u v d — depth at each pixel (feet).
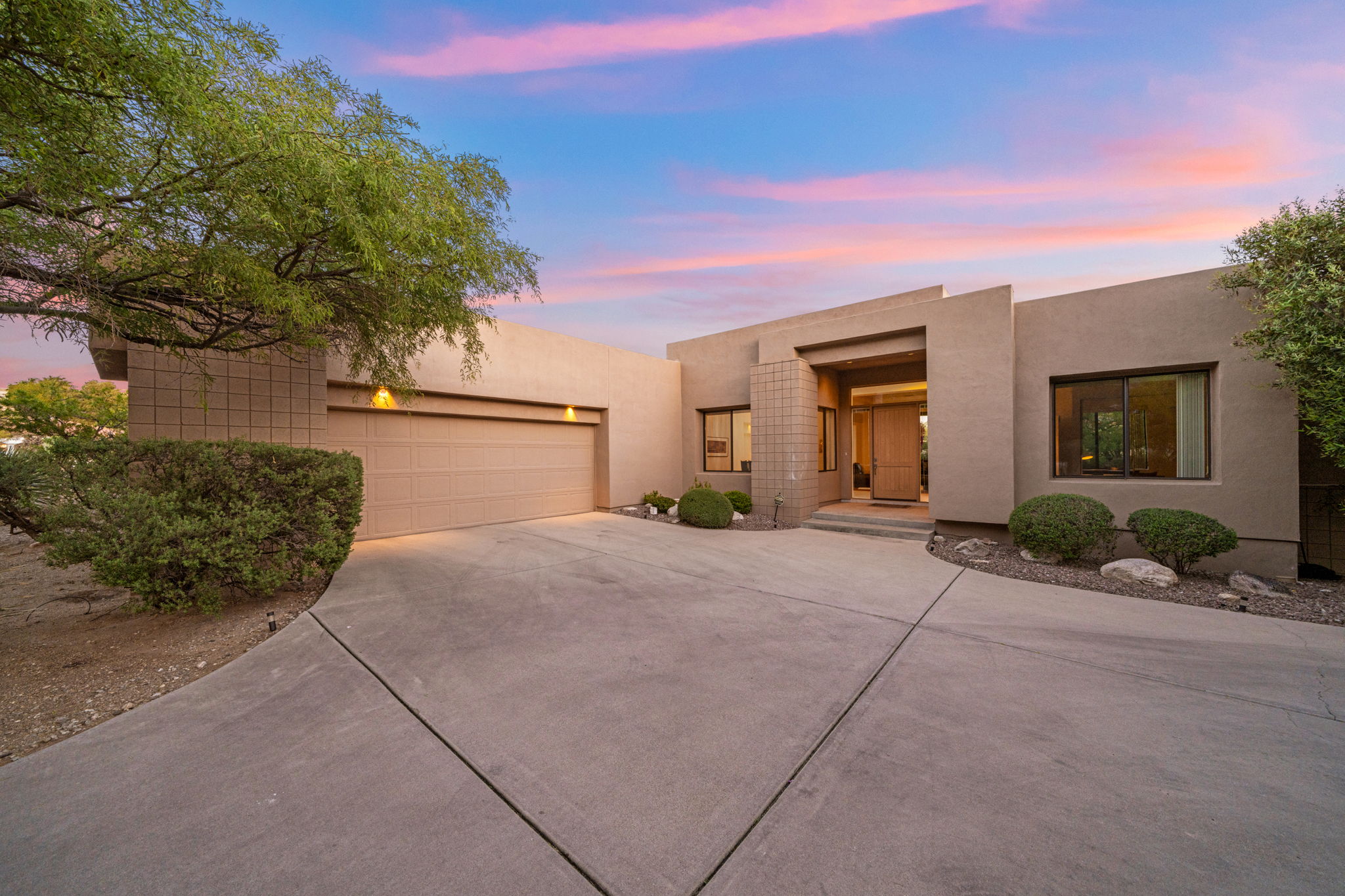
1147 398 24.23
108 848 5.59
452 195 14.15
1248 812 6.39
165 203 10.06
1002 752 7.78
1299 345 16.79
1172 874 5.32
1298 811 6.42
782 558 22.81
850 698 9.61
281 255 13.46
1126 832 5.99
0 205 9.27
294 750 7.70
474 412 29.71
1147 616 14.84
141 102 8.89
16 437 31.50
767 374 34.68
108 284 11.53
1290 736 8.30
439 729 8.36
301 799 6.50
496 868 5.31
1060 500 21.01
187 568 12.87
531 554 23.02
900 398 39.47
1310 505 23.95
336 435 24.35
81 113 8.62
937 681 10.39
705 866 5.38
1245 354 21.29
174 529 12.30
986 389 26.61
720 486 41.09
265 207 10.59
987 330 26.61
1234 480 21.54
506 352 30.40
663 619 14.29
